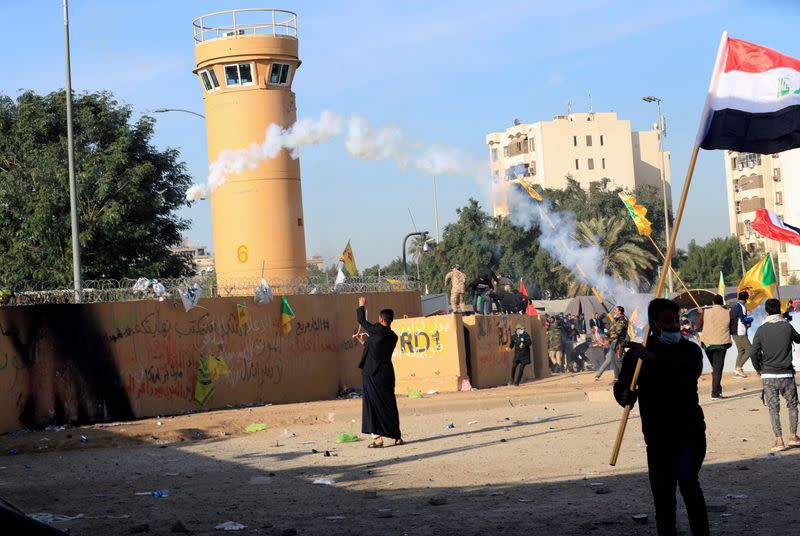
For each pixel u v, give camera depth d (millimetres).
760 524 8180
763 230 22797
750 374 26016
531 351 31188
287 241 35281
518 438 15477
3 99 39406
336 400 25938
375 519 9141
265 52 34469
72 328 19922
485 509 9422
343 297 28797
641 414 7422
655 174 120688
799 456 12000
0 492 11711
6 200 37000
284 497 10703
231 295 24641
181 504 10461
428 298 43719
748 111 9039
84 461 14898
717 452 12719
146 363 21609
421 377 26438
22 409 18656
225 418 20297
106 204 36938
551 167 115188
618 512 8977
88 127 37844
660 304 7328
